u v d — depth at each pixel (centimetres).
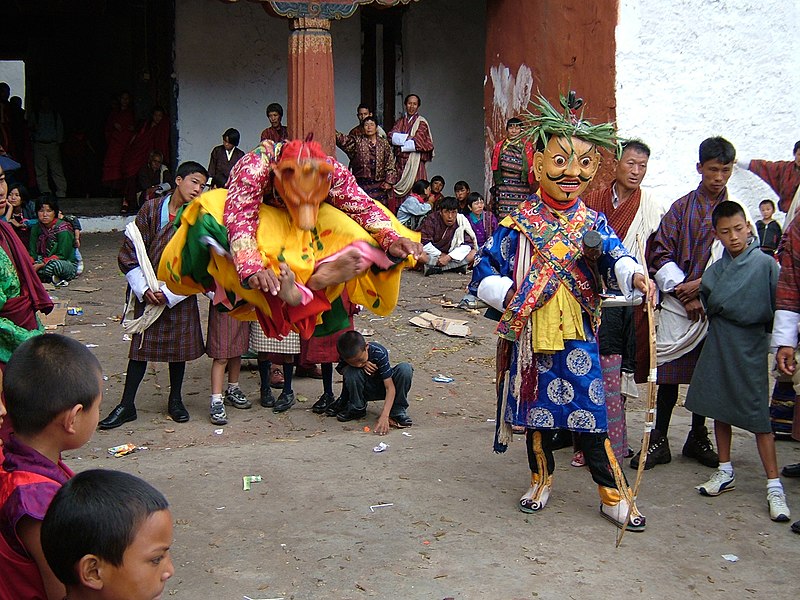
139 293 644
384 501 512
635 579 426
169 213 645
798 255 484
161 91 1670
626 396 556
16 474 265
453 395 759
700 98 1138
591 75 1141
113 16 2073
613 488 488
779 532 480
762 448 505
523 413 485
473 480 547
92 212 1694
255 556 445
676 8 1110
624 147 560
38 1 1934
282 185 353
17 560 256
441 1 1677
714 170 558
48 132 1772
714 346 520
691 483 548
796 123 1168
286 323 364
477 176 1744
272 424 681
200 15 1609
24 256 440
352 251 362
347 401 686
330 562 439
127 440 640
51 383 273
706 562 445
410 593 409
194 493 521
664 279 562
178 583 417
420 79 1689
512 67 1287
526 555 448
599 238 445
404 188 1452
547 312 470
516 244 482
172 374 682
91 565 231
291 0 1128
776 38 1145
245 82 1650
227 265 362
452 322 968
